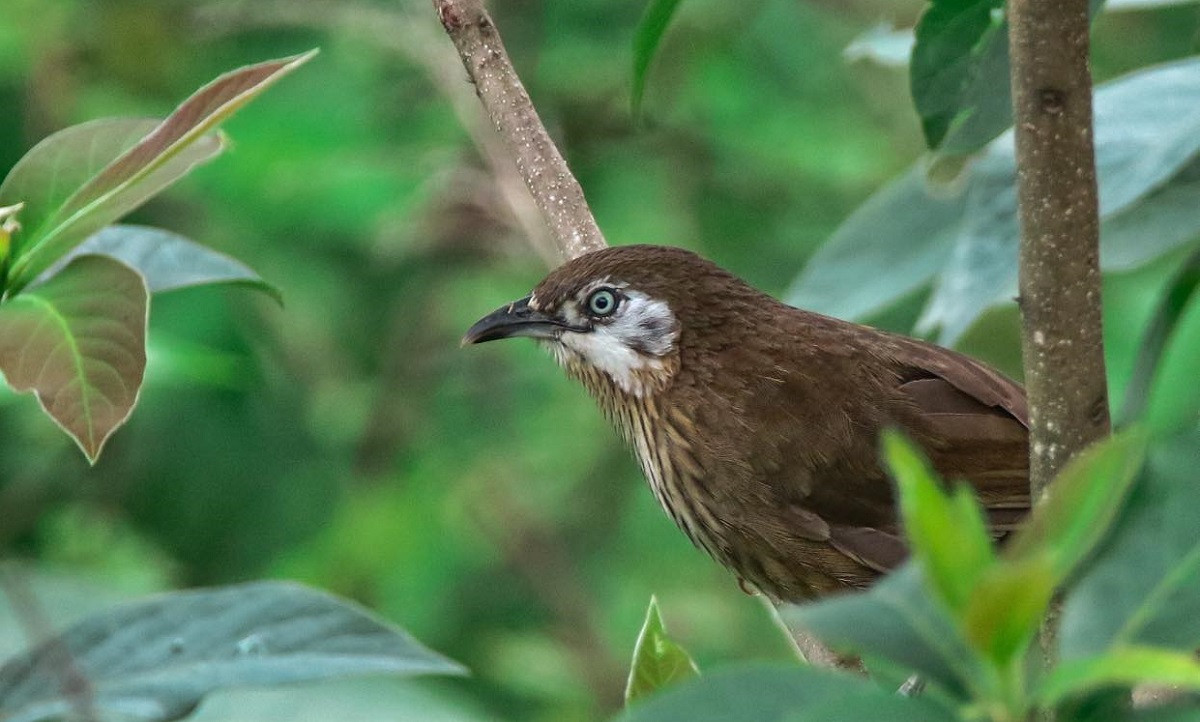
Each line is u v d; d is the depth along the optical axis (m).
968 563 3.62
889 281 8.80
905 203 8.95
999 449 8.80
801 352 9.15
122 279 5.27
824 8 14.80
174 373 10.48
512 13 14.72
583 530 15.12
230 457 13.30
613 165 14.67
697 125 14.77
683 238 14.35
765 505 8.98
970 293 7.80
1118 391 12.95
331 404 14.02
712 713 3.73
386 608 14.16
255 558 13.37
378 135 13.82
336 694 5.50
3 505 13.39
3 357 5.23
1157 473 4.04
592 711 14.17
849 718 3.62
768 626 14.85
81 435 5.22
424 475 14.45
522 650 14.23
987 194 7.95
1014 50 4.91
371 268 14.19
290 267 13.66
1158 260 13.41
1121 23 14.20
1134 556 3.96
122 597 5.84
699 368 9.18
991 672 3.65
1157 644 3.80
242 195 13.34
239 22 13.84
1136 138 7.60
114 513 13.40
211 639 5.03
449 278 14.45
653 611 5.48
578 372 9.53
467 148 14.16
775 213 14.69
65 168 5.43
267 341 13.70
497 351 14.95
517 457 14.82
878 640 3.71
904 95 15.05
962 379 9.13
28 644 5.61
